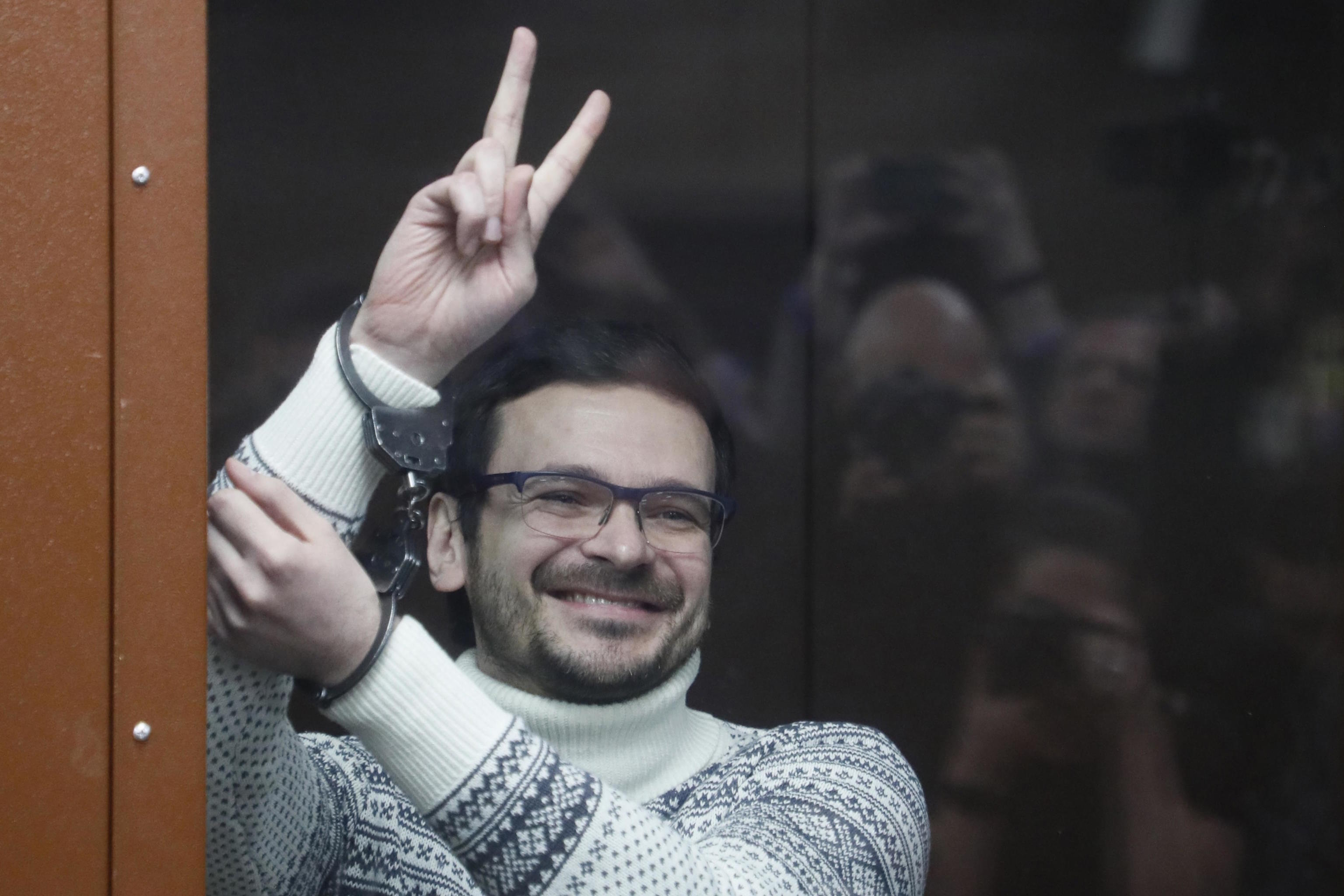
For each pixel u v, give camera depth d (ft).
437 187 4.40
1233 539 9.59
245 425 9.32
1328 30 9.54
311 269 9.37
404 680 3.89
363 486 4.43
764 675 9.74
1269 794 9.45
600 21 9.69
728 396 9.82
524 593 5.44
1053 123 9.75
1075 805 9.57
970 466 9.73
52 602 3.48
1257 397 9.63
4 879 3.44
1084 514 9.67
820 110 9.81
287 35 9.32
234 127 9.29
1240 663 9.55
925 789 9.67
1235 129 9.64
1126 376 9.66
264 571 3.76
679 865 3.95
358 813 5.44
